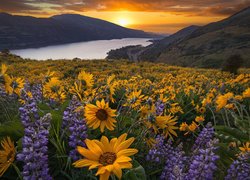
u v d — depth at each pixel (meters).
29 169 1.80
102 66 26.91
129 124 3.81
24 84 4.43
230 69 24.59
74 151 2.28
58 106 4.30
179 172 2.20
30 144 1.83
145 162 3.06
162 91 8.19
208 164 1.96
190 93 7.59
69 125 2.55
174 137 5.20
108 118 2.61
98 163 1.73
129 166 1.68
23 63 28.20
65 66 23.75
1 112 4.28
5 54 34.03
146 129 3.15
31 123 2.12
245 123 4.18
